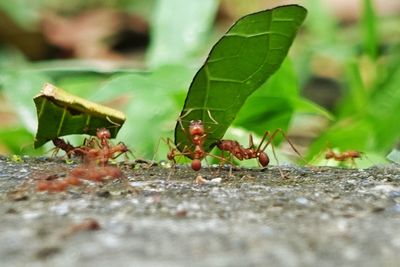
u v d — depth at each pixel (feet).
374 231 0.48
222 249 0.46
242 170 0.58
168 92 0.70
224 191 0.53
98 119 0.58
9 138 0.73
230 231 0.48
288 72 0.69
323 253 0.46
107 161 0.59
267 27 0.55
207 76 0.56
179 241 0.47
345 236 0.47
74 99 0.57
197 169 0.57
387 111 0.75
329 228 0.48
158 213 0.50
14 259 0.45
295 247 0.46
